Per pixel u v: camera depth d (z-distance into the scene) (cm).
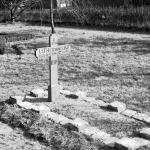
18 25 1570
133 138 432
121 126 473
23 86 662
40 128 458
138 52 944
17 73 758
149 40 1116
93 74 746
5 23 1631
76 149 405
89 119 493
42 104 551
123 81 690
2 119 497
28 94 605
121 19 1448
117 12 1478
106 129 462
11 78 720
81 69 788
